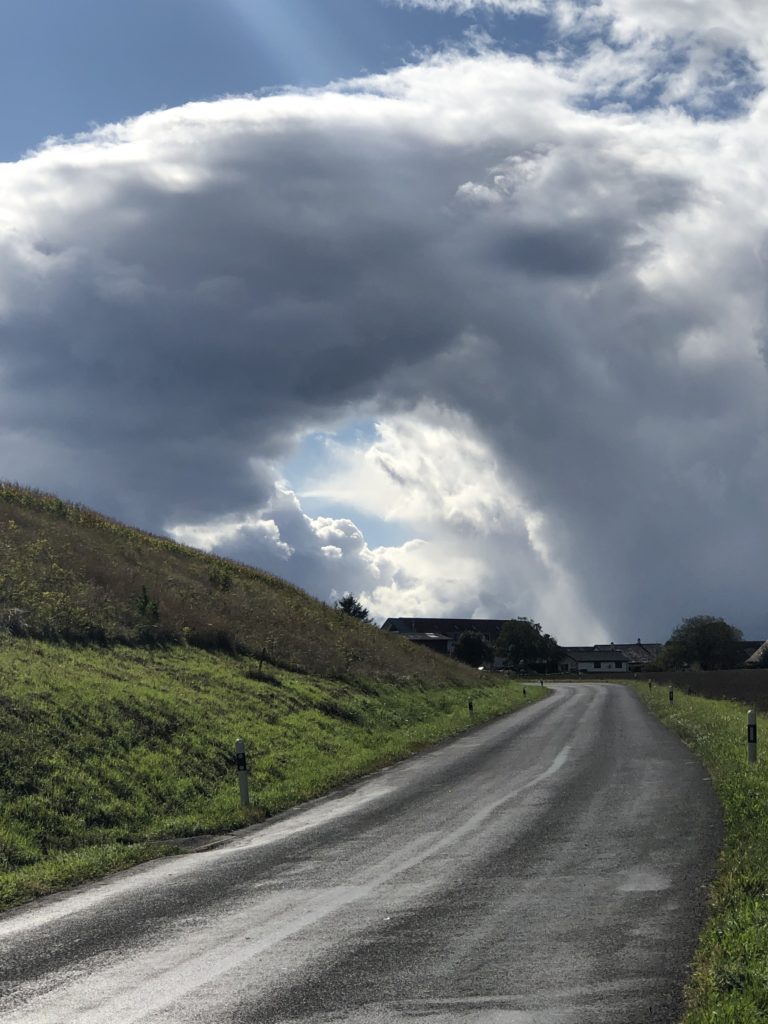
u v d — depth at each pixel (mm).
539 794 16375
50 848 14023
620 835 12297
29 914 10000
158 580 42938
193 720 23453
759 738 23172
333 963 7473
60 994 6984
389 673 47469
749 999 5910
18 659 24031
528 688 75625
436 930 8305
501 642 150125
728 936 7199
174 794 17953
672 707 39969
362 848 12578
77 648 28484
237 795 18516
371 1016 6234
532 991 6594
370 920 8773
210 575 51688
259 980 7129
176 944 8273
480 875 10461
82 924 9273
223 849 13562
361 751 25984
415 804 16297
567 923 8312
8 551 36000
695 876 9836
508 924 8375
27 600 30156
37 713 19422
